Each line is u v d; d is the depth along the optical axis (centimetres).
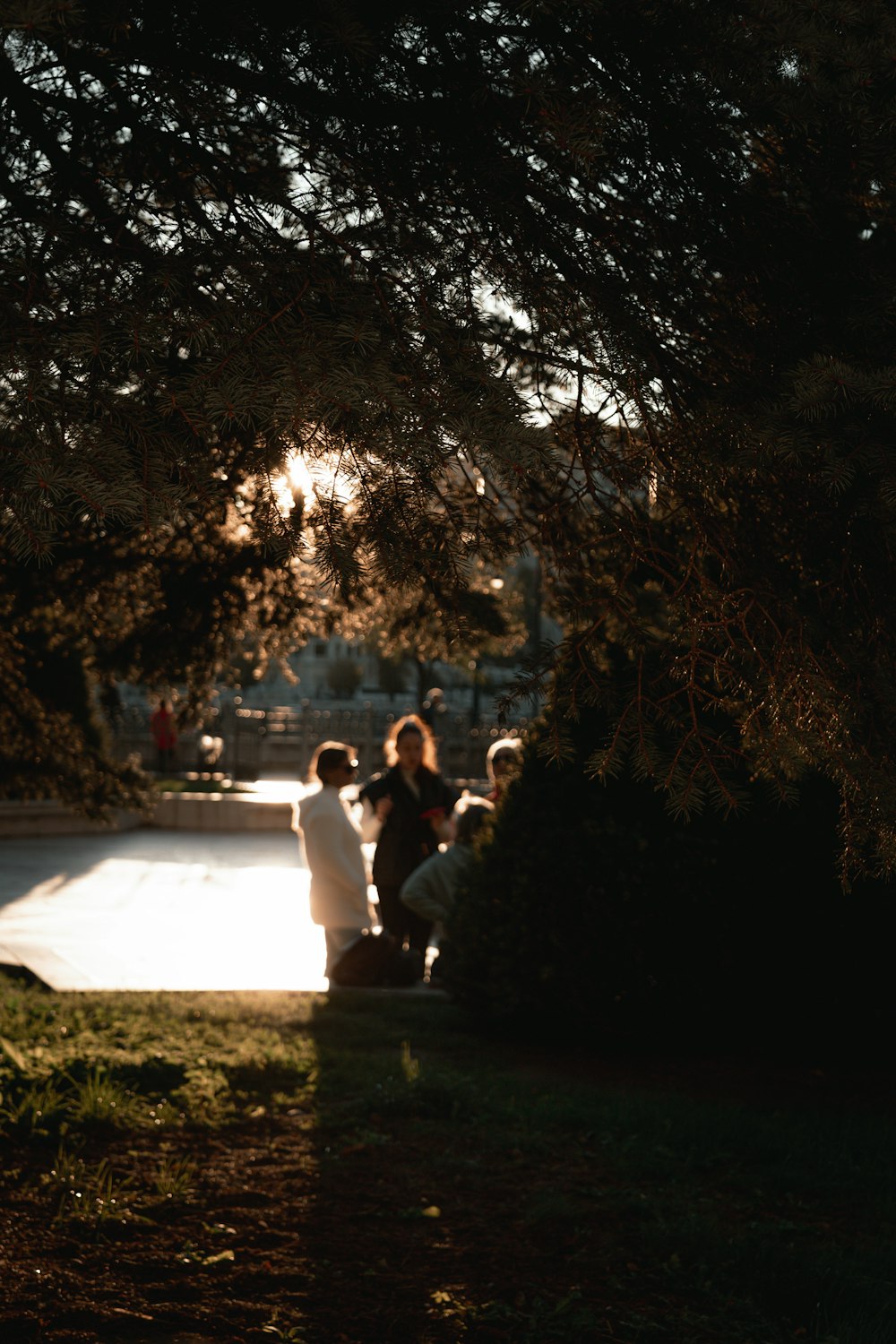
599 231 315
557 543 338
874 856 335
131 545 575
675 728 313
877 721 296
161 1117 572
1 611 593
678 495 310
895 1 281
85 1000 830
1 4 197
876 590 302
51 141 311
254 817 2356
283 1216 467
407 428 233
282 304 260
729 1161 550
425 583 350
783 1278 418
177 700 737
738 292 318
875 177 282
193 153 318
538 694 303
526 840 771
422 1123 586
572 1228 462
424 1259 432
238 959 1102
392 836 1003
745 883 742
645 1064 736
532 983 763
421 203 304
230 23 281
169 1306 385
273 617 626
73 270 269
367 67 294
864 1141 583
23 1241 427
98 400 232
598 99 279
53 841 2080
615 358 297
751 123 292
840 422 260
